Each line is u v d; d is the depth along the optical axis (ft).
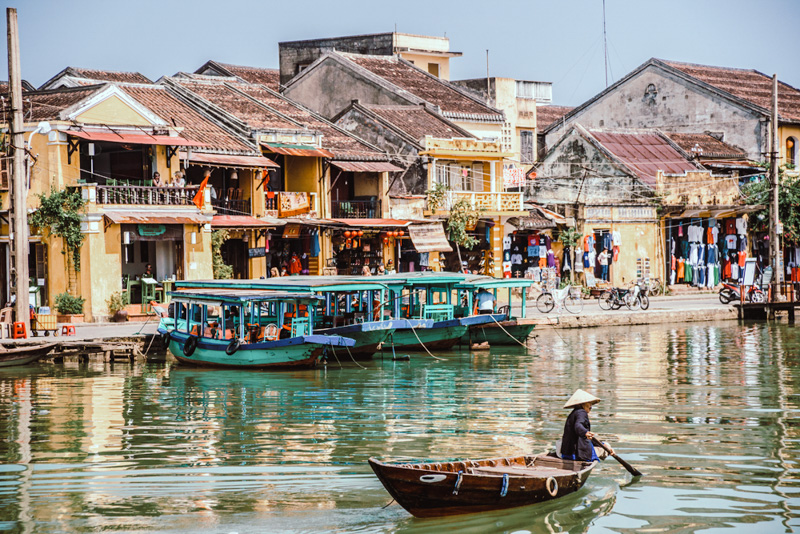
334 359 118.62
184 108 166.30
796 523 52.95
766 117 216.74
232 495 57.77
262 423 78.84
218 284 120.37
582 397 60.49
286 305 121.49
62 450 69.31
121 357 116.57
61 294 135.95
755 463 64.85
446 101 204.64
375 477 61.46
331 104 207.51
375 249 171.42
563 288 170.19
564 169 207.62
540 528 52.31
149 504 56.08
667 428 75.87
